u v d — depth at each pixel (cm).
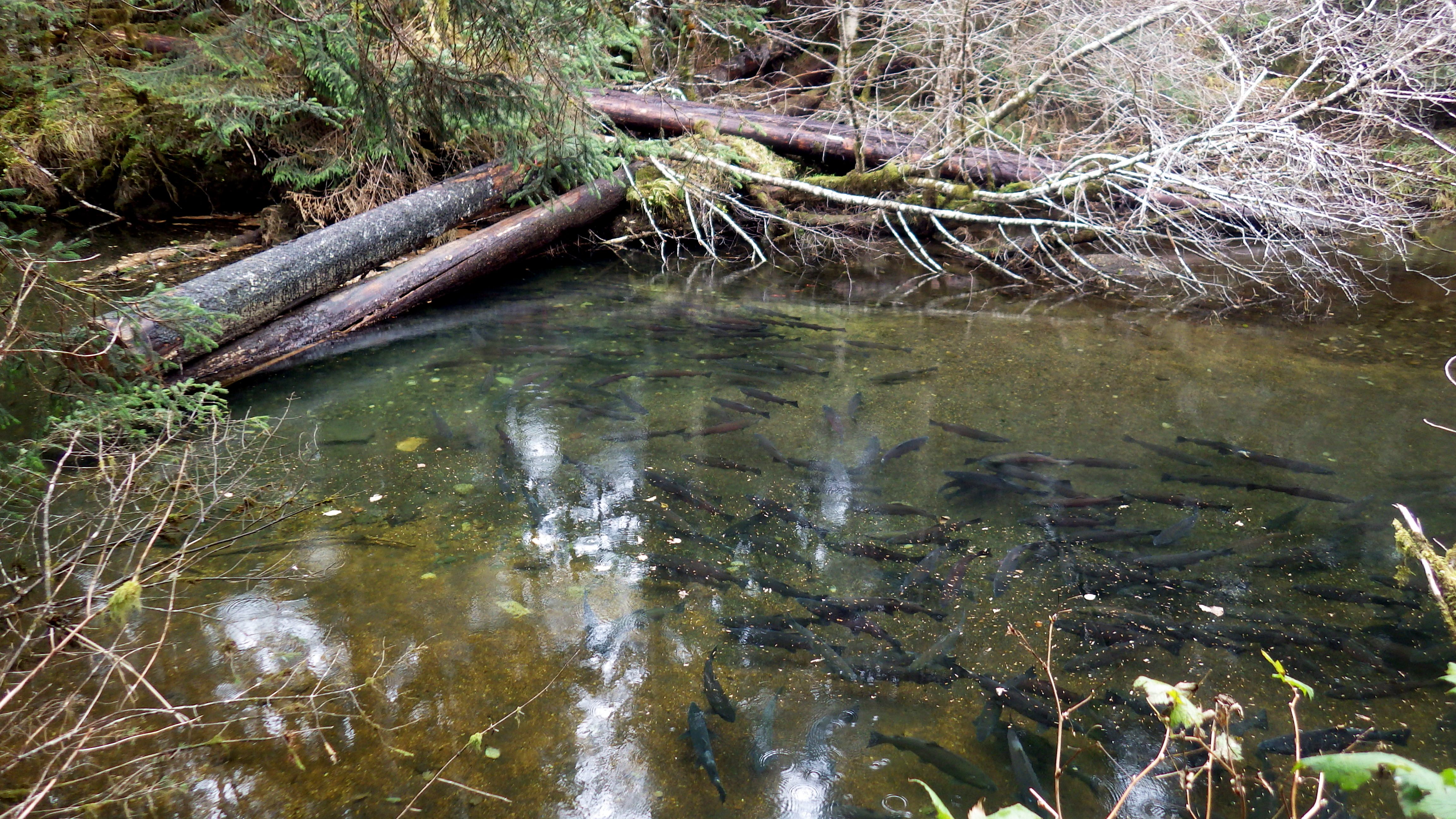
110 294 450
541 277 940
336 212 970
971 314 810
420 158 985
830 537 413
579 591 367
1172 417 551
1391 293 855
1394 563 388
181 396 416
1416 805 111
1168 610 356
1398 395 584
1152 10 834
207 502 428
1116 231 860
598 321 781
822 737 287
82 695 297
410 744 282
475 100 505
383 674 314
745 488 461
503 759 277
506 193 926
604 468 483
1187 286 885
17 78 701
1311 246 924
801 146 1055
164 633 305
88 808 242
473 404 574
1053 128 1105
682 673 318
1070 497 449
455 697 304
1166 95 927
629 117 1030
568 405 576
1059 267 916
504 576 378
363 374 630
